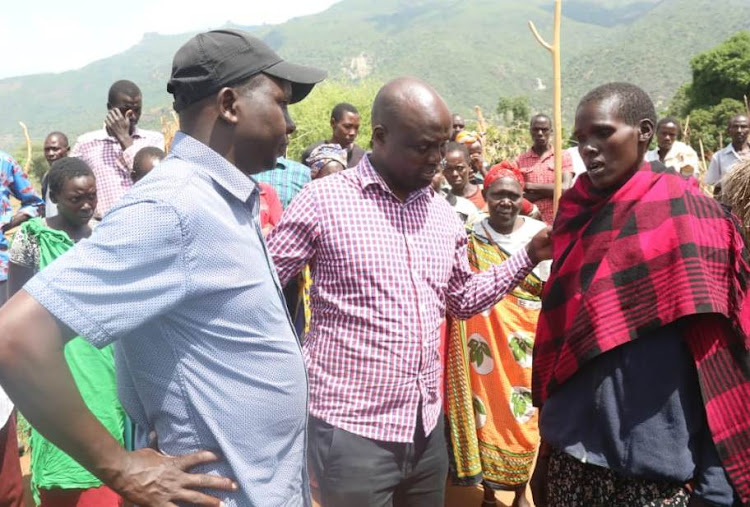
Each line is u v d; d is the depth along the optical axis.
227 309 1.70
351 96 35.50
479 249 4.14
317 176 5.09
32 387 1.48
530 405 4.00
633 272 2.23
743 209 2.62
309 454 2.68
